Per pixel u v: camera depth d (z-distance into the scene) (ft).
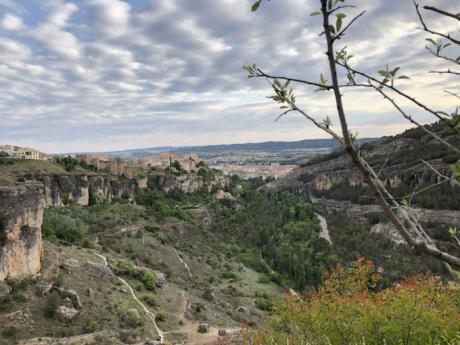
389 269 242.58
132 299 161.99
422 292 51.31
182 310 172.55
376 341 49.83
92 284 160.25
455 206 262.67
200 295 218.38
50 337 119.14
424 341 46.68
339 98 10.15
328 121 12.19
